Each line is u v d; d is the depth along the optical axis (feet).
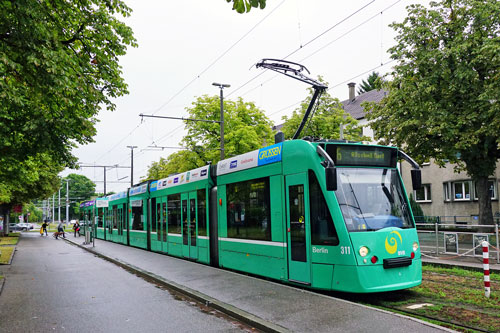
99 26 39.14
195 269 40.68
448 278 33.65
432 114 54.80
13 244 99.71
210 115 90.33
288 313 22.50
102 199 101.60
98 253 65.82
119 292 33.01
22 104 33.24
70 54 35.68
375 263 25.62
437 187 97.96
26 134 45.75
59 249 83.66
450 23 56.39
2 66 28.48
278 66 44.80
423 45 57.93
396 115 59.82
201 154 89.61
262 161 33.68
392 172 29.25
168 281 34.91
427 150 59.93
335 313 21.83
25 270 48.91
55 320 24.57
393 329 18.78
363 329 19.01
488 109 51.72
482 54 52.03
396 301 26.07
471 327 19.98
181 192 51.11
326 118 84.84
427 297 26.91
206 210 43.75
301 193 29.01
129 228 78.48
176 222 52.80
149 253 60.08
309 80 45.19
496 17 53.26
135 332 21.63
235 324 22.59
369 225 26.48
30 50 29.53
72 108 40.68
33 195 139.23
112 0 39.50
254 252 34.45
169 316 24.77
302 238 28.78
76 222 139.44
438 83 56.80
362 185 27.73
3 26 28.86
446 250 45.68
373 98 130.21
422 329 18.61
